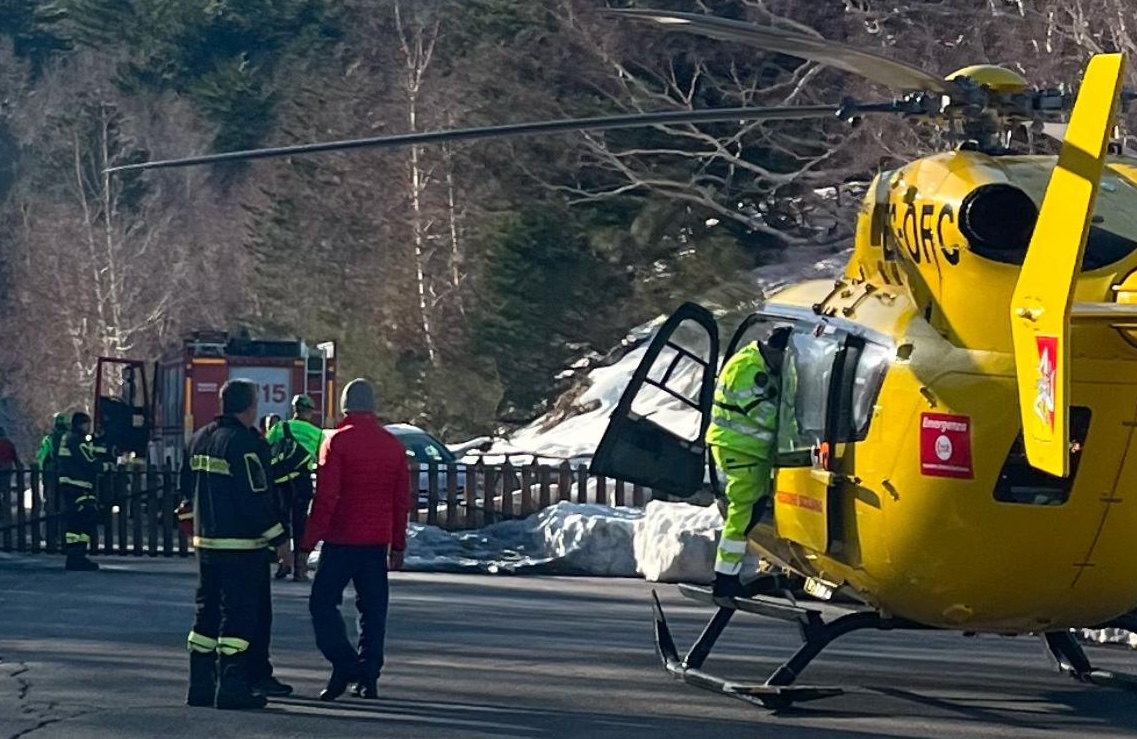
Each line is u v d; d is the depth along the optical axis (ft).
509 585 222.89
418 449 330.54
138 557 271.69
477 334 470.39
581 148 443.73
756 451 125.49
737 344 137.28
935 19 394.93
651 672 141.49
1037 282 95.76
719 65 437.17
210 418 357.00
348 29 613.11
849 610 139.95
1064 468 92.68
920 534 106.52
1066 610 109.50
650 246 450.71
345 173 545.44
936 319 108.37
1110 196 110.93
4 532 281.54
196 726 116.67
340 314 537.65
